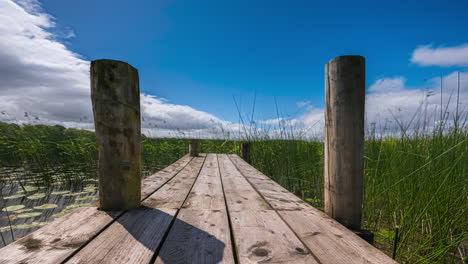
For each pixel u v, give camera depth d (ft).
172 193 6.52
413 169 7.55
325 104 4.66
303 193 11.69
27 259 2.91
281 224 4.28
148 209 5.00
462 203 6.53
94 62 4.61
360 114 4.28
